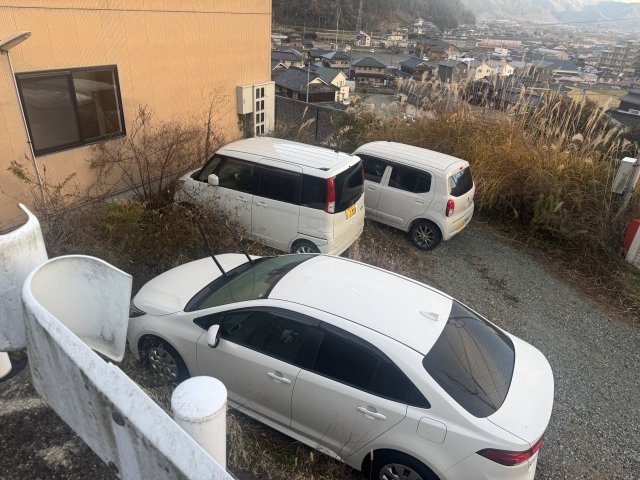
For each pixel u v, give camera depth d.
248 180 6.23
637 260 6.83
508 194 8.15
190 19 7.58
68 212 5.50
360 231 6.62
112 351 2.09
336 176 5.75
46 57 5.65
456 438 2.80
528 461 2.76
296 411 3.35
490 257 7.19
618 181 7.11
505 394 3.04
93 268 1.96
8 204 5.60
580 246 7.20
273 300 3.47
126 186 7.18
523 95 9.41
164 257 5.43
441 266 6.80
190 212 5.88
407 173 7.12
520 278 6.65
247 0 8.66
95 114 6.50
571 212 7.55
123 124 6.93
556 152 8.09
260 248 6.32
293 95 46.22
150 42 7.01
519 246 7.60
